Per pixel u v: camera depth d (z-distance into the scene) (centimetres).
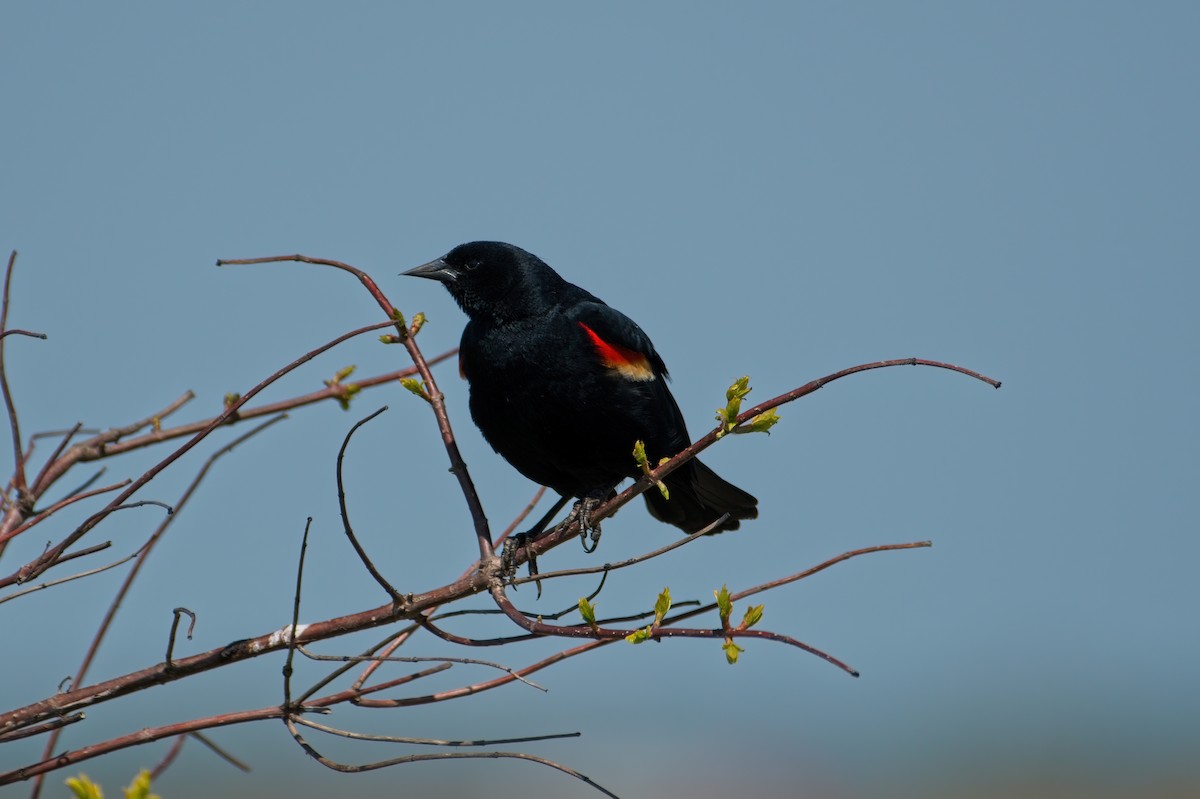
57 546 643
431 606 709
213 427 675
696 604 652
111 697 652
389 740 616
